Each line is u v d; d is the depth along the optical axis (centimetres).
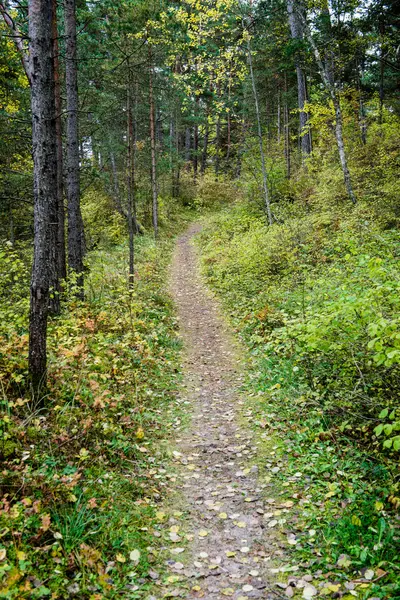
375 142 1800
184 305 1498
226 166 3806
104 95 1883
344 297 523
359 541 372
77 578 332
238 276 1499
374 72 2523
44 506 392
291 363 779
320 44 1563
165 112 3209
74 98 1119
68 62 1102
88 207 2580
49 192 572
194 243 2594
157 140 3206
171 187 3697
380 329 432
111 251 2300
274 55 2059
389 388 527
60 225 1131
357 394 527
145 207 2920
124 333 986
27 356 645
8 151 1722
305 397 638
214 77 1783
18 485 402
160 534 420
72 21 1102
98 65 1839
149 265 1867
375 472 459
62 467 465
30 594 299
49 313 954
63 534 368
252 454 571
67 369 661
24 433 479
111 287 1308
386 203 1312
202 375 900
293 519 430
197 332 1201
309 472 505
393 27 1888
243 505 465
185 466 554
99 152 2652
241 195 2800
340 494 443
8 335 761
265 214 2078
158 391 788
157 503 472
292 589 342
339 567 356
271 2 1714
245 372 885
